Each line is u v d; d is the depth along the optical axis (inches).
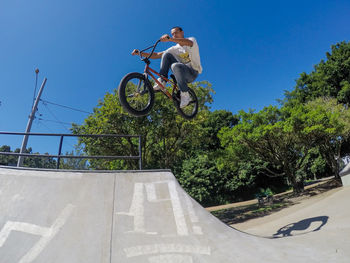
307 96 1113.4
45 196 176.6
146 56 149.4
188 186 1042.1
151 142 617.3
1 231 148.7
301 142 751.7
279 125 675.4
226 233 170.9
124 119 546.3
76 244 144.4
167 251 145.4
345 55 1016.2
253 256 146.1
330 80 1065.5
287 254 148.6
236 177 1115.3
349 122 792.3
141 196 187.2
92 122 558.9
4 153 217.6
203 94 604.1
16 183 184.9
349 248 147.6
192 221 172.9
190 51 138.2
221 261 140.3
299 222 309.9
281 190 1225.4
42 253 137.7
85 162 745.6
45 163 890.7
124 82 131.3
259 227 377.7
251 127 727.1
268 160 824.3
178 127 593.0
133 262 136.5
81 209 169.3
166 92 150.4
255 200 1055.0
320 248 155.1
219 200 1103.6
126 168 621.0
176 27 147.9
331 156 874.8
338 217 263.4
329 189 714.8
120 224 161.3
